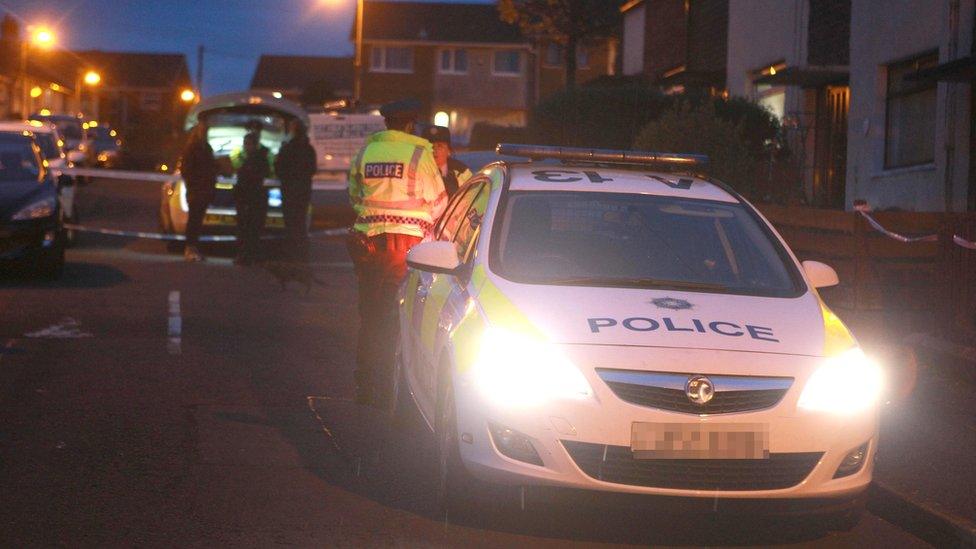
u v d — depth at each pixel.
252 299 13.79
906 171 17.94
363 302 8.53
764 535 6.12
